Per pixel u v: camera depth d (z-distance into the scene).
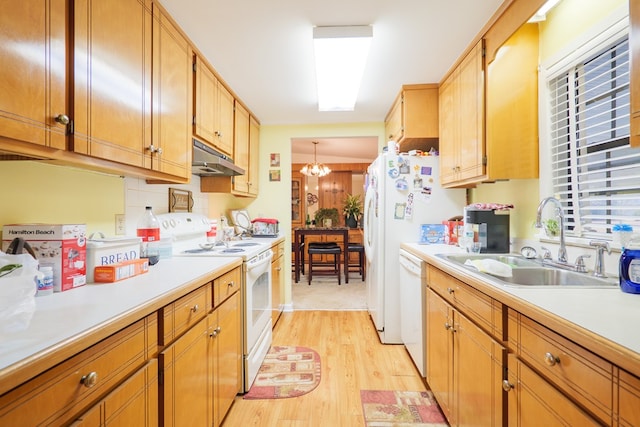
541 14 1.62
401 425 1.56
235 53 1.97
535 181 1.78
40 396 0.57
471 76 1.89
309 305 3.62
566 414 0.73
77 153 0.97
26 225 1.01
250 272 1.90
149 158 1.36
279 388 1.90
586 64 1.49
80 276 1.08
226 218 3.30
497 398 1.04
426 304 1.91
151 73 1.38
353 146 5.61
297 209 6.91
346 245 4.75
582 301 0.90
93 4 1.01
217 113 2.24
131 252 1.34
